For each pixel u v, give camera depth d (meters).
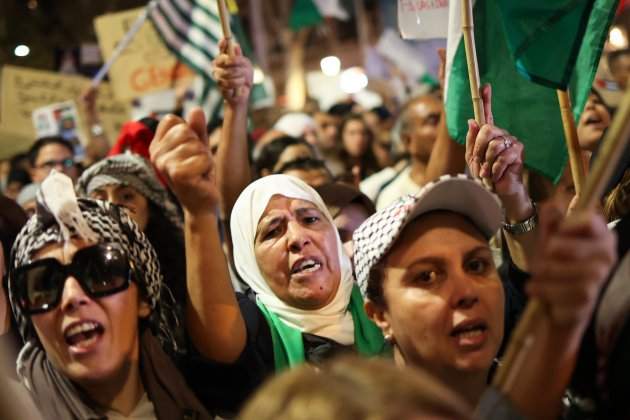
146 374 2.76
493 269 2.57
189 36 5.67
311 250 3.23
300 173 4.85
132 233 2.78
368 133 7.04
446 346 2.50
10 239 3.61
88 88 6.34
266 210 3.28
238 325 2.85
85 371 2.67
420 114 5.48
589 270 1.75
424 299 2.51
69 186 2.72
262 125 8.26
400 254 2.55
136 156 4.21
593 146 4.10
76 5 10.30
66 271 2.67
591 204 1.84
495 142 2.92
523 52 3.16
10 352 2.96
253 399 1.50
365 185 5.75
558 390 1.87
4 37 10.16
